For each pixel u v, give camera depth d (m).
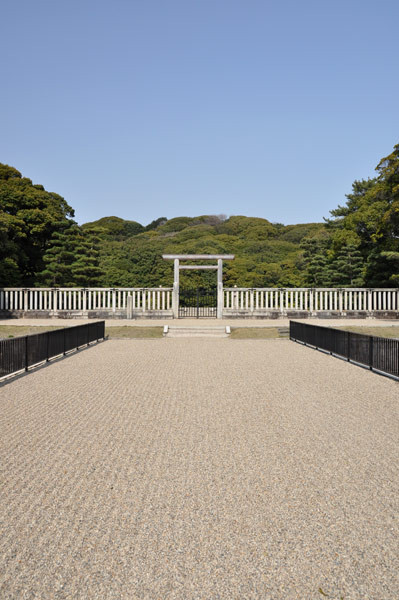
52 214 33.19
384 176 27.91
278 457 4.68
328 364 11.05
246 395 7.57
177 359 11.75
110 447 4.95
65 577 2.71
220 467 4.39
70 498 3.70
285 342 16.23
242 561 2.87
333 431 5.58
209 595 2.56
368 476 4.18
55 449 4.88
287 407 6.78
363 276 28.66
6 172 34.78
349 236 29.94
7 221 29.11
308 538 3.12
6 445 5.00
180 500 3.68
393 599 2.53
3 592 2.57
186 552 2.96
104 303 23.55
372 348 10.18
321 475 4.21
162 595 2.56
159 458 4.62
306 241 33.44
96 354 12.75
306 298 23.73
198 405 6.86
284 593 2.58
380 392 7.88
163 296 23.73
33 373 9.64
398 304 23.66
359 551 2.97
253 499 3.70
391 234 27.08
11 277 29.47
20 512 3.47
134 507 3.55
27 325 19.72
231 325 20.27
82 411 6.48
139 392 7.75
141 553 2.94
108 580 2.68
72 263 30.41
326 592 2.58
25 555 2.92
